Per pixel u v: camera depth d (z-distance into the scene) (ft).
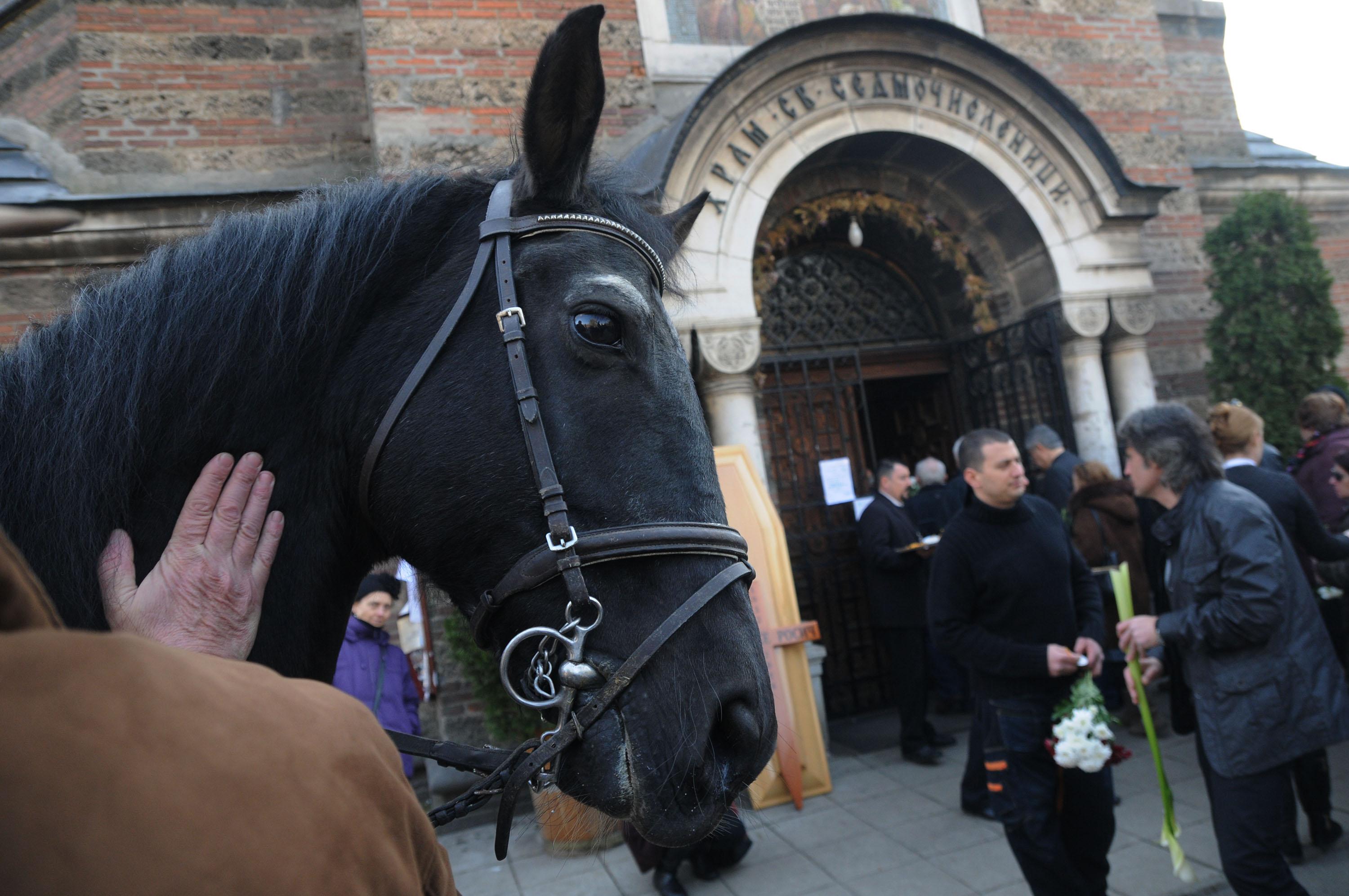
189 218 16.63
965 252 23.02
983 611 9.88
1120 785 15.26
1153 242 24.39
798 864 13.08
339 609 4.29
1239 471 11.87
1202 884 11.39
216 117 17.92
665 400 3.98
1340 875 11.09
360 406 4.05
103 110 17.17
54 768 1.23
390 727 14.16
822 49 18.94
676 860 12.01
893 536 17.74
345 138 18.65
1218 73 27.89
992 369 23.49
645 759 3.43
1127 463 9.37
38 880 1.16
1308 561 12.55
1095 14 24.59
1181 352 24.11
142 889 1.25
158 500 3.78
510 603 3.76
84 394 3.76
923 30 19.54
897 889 12.01
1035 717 9.34
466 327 4.00
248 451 3.95
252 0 18.51
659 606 3.63
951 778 16.16
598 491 3.72
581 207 4.34
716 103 17.87
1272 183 27.45
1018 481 9.76
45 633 1.38
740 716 3.58
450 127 17.98
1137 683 9.62
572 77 4.10
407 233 4.28
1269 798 7.95
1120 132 24.41
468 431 3.83
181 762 1.40
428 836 2.05
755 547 16.33
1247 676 8.09
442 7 18.30
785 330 23.12
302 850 1.51
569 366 3.87
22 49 17.28
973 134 20.71
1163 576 11.32
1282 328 21.77
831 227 23.12
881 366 24.18
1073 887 9.02
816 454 21.25
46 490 3.64
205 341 3.95
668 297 5.31
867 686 22.16
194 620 3.63
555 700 3.54
